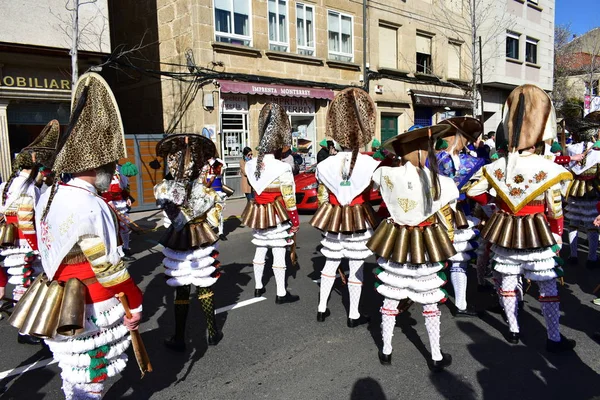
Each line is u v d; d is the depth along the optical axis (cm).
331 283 471
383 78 1773
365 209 439
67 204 239
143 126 1511
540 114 375
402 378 360
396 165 371
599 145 624
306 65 1516
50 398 342
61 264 245
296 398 335
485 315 489
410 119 1912
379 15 1753
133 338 260
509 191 386
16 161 426
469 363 383
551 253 378
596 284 585
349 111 431
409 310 508
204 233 392
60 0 1001
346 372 371
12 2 944
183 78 1312
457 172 464
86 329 244
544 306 400
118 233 258
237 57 1350
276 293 544
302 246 830
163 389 351
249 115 1398
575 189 650
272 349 414
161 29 1384
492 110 2300
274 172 497
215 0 1299
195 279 399
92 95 248
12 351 421
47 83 1018
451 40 2059
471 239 491
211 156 406
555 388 343
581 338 428
